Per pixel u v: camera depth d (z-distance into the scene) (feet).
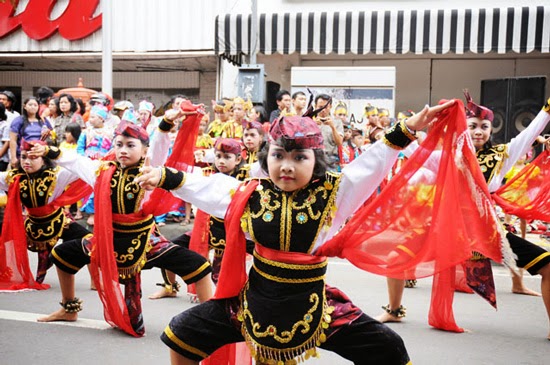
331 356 13.91
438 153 10.79
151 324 15.93
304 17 39.32
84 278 21.61
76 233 19.25
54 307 17.38
